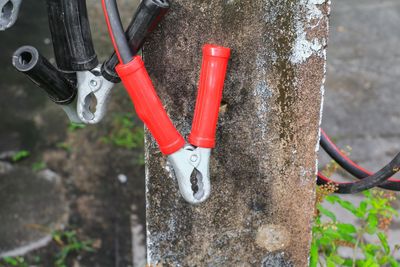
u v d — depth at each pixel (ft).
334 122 12.67
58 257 9.39
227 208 5.00
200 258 5.17
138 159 11.73
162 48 4.50
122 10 16.12
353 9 17.31
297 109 4.68
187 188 4.16
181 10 4.37
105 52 14.16
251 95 4.62
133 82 3.99
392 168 4.99
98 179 11.17
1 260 9.26
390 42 15.74
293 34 4.44
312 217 5.08
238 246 5.14
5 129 12.32
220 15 4.38
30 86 13.62
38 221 10.07
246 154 4.82
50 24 4.19
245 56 4.50
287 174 4.90
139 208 10.53
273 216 5.05
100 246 9.66
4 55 14.47
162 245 5.16
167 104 4.67
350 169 5.64
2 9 4.13
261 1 4.33
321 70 4.56
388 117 12.88
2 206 10.31
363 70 14.49
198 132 4.13
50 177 11.09
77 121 4.58
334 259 5.83
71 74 4.35
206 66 4.12
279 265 5.25
